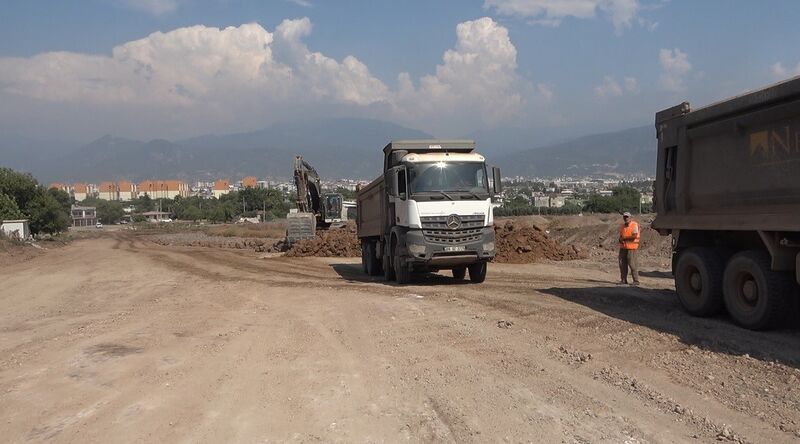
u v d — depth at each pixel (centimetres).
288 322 1126
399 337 962
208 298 1522
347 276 2084
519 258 2325
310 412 622
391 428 574
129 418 613
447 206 1569
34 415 627
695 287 1056
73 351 912
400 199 1609
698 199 1059
